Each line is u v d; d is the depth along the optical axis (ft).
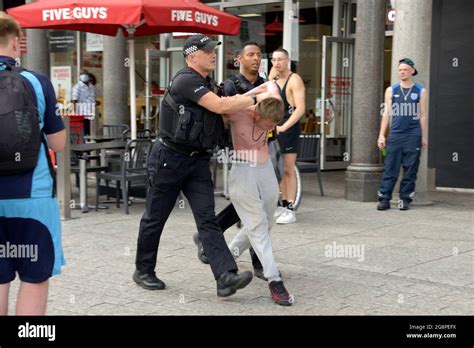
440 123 37.60
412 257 21.42
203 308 16.15
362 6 32.81
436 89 37.60
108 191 31.94
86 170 29.73
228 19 29.81
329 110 44.98
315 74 45.50
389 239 24.13
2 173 11.26
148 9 26.63
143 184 30.68
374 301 16.74
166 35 48.29
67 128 27.55
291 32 44.14
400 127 29.81
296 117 26.18
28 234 11.58
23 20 28.37
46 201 11.66
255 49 18.07
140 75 49.57
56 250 11.87
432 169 37.76
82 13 26.84
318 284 18.31
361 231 25.53
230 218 18.65
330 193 35.76
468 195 35.68
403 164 30.25
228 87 17.92
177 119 16.46
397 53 31.17
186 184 17.12
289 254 21.77
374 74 32.78
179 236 24.47
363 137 32.91
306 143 34.53
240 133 16.46
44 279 11.77
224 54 46.39
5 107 11.12
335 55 45.01
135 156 29.96
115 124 41.45
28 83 11.47
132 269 19.81
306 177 42.34
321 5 45.21
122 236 24.54
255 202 16.61
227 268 16.53
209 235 16.72
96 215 28.89
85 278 18.78
